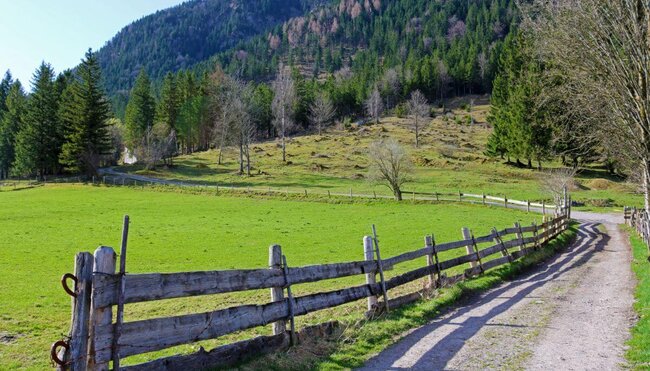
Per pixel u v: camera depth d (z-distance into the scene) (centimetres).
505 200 5331
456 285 1459
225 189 6550
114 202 5534
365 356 845
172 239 3002
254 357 772
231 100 10206
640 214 3138
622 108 1848
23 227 3503
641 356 805
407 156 5731
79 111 8238
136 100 12262
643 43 1688
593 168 8994
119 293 595
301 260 2267
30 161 8956
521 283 1656
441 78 18838
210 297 1477
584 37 1811
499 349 881
